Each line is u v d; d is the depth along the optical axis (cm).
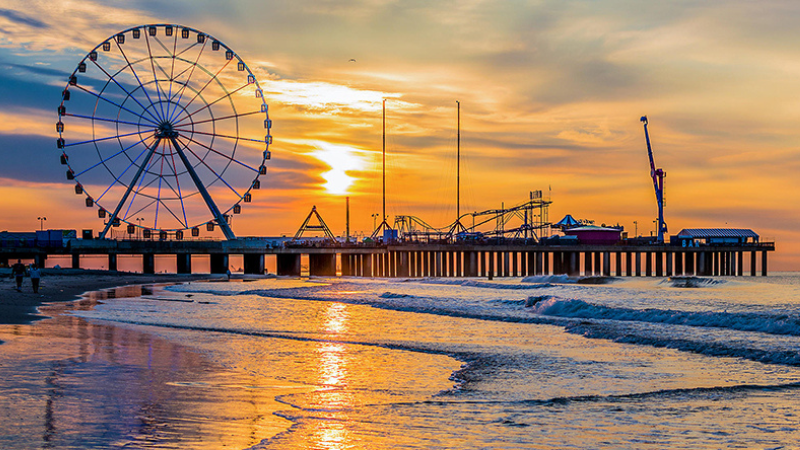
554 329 3372
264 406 1517
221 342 2683
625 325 3412
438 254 13112
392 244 13250
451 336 3058
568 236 14100
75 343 2452
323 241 14125
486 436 1277
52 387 1617
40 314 3650
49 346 2345
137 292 6400
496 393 1741
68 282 7725
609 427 1362
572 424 1388
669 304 5688
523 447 1208
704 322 3412
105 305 4547
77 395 1534
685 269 13988
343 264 13850
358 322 3709
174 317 3788
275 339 2844
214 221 11706
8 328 2912
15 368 1875
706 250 13725
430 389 1802
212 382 1803
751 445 1238
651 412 1502
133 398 1532
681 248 13712
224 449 1144
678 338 2828
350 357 2378
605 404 1589
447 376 2012
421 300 5609
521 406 1566
